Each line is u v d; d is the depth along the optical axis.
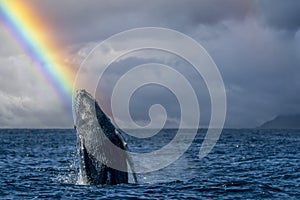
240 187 30.23
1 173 38.72
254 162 50.88
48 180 33.59
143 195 26.47
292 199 26.34
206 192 28.39
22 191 28.33
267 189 29.56
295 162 50.59
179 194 27.45
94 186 28.09
